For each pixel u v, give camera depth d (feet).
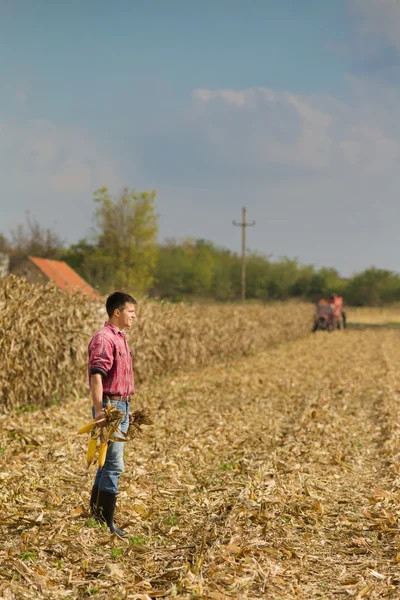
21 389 57.77
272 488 36.35
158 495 35.86
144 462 42.32
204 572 24.81
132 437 30.42
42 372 60.18
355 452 47.83
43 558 26.09
